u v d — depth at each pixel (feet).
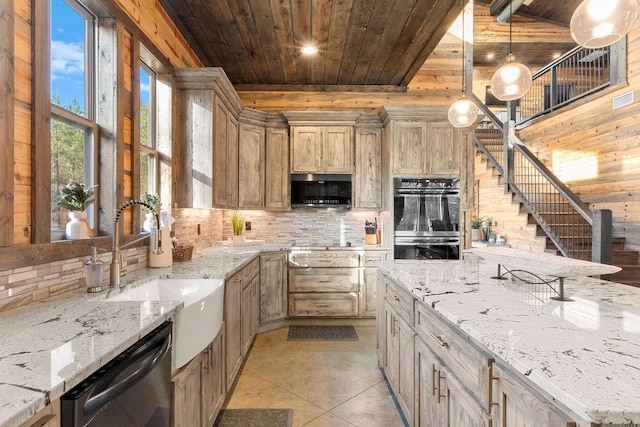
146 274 7.23
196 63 12.25
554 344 3.39
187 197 10.47
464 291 5.64
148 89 9.56
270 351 11.03
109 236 6.76
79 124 6.38
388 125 14.10
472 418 4.10
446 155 13.91
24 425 2.46
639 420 2.28
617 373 2.79
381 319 9.18
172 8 9.75
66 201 5.74
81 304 4.83
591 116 16.94
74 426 2.78
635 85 14.53
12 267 4.46
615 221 15.57
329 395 8.38
